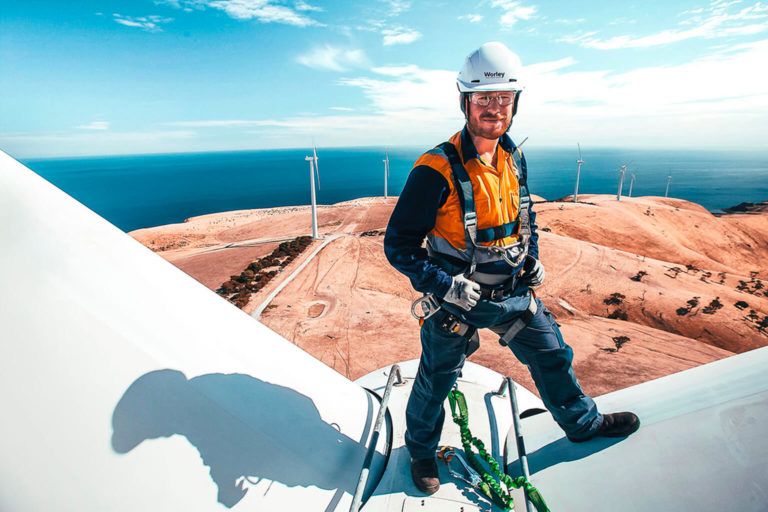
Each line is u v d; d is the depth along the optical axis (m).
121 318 1.54
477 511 2.13
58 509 1.30
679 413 1.76
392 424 2.79
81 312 1.44
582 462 1.90
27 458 1.29
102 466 1.36
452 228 2.04
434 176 1.95
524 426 2.56
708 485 1.38
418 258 1.99
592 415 1.96
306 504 1.80
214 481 1.56
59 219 1.55
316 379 2.37
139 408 1.46
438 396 2.22
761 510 1.23
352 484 2.07
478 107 1.88
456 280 1.93
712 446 1.50
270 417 1.88
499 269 2.05
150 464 1.44
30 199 1.50
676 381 2.03
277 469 1.78
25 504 1.29
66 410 1.34
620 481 1.66
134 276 1.69
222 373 1.80
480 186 1.95
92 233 1.64
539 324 2.14
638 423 1.87
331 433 2.18
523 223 2.15
